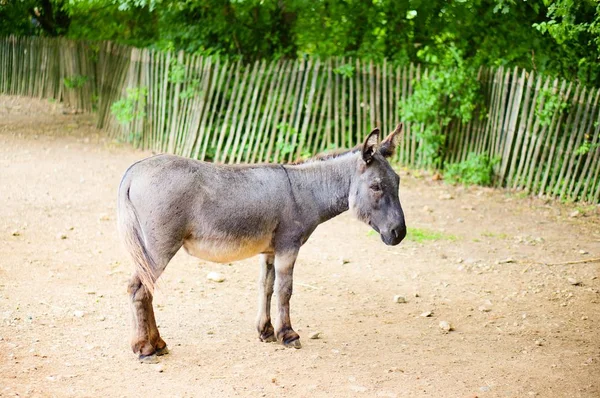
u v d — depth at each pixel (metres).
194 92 15.26
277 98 15.03
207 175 6.55
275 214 6.77
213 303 8.25
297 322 7.84
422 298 8.69
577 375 6.60
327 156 7.12
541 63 14.38
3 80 23.20
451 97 14.26
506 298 8.73
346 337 7.45
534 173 13.59
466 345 7.31
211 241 6.55
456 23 15.17
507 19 14.93
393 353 7.05
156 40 18.53
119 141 17.16
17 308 7.70
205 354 6.84
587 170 13.06
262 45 16.62
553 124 13.23
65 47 21.19
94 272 9.03
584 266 9.84
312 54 16.25
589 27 11.87
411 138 14.96
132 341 6.60
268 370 6.52
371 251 10.39
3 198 11.98
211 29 16.27
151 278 6.31
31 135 17.36
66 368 6.37
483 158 14.06
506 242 10.84
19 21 24.05
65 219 11.12
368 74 15.07
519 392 6.21
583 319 8.09
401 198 13.04
